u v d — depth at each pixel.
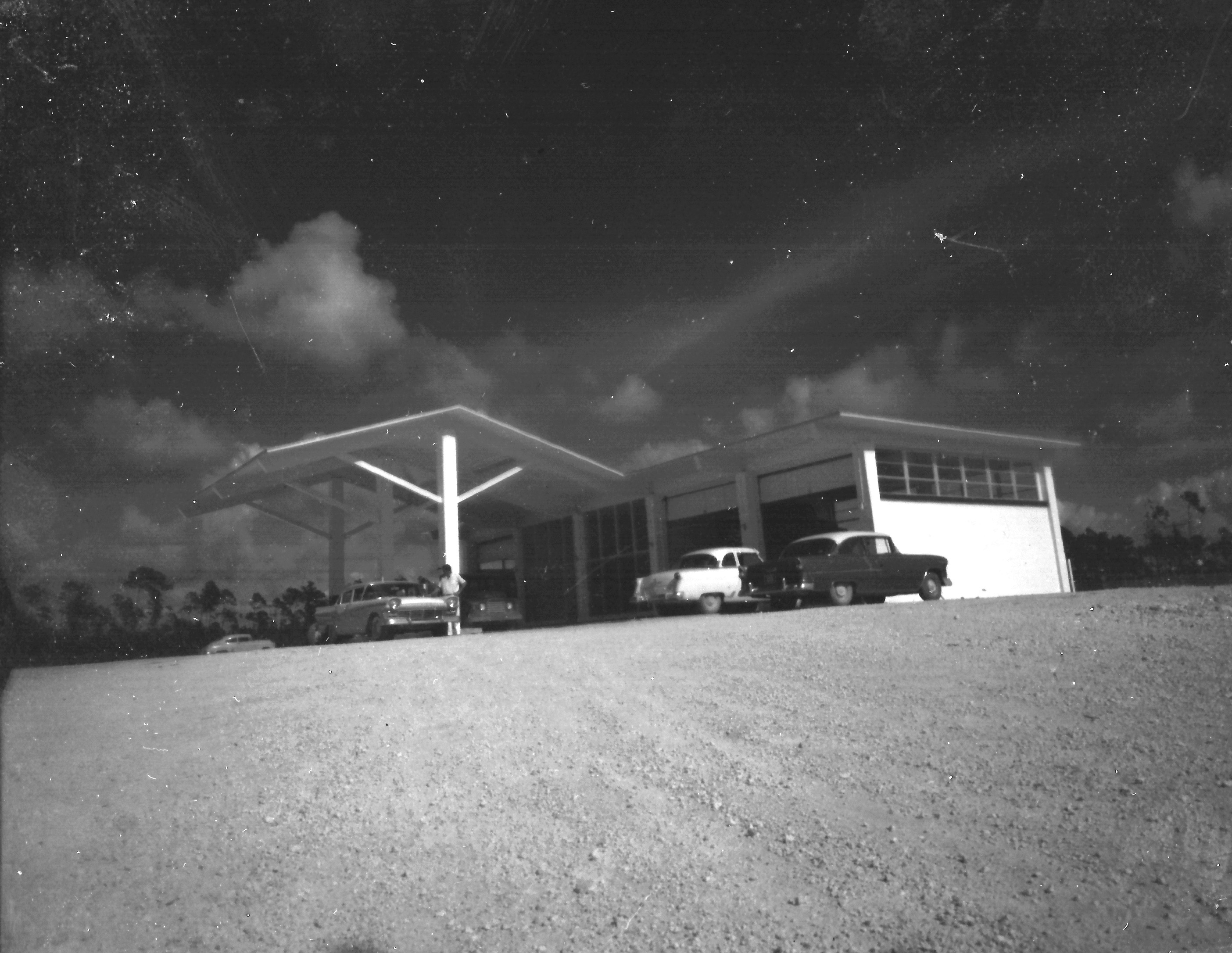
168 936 3.23
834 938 2.90
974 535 19.75
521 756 4.89
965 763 4.13
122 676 8.32
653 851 3.62
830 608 10.23
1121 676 5.02
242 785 4.73
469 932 3.14
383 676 7.46
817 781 4.14
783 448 19.62
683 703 5.66
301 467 19.30
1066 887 3.07
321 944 3.14
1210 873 3.05
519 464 21.52
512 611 20.91
